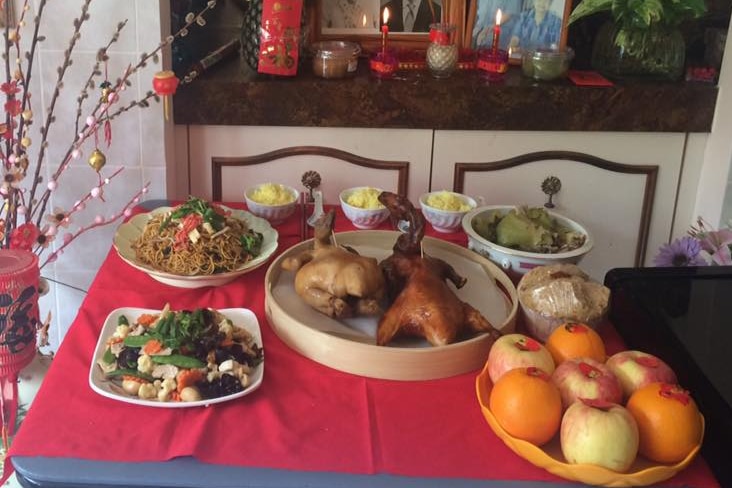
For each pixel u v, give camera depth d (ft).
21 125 4.76
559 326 3.62
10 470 3.78
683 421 2.93
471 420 3.29
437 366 3.52
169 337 3.51
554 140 6.00
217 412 3.28
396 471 3.00
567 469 2.88
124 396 3.31
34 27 4.99
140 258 4.33
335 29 6.38
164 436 3.13
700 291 3.90
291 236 4.95
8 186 4.61
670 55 6.01
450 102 5.80
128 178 5.48
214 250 4.25
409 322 3.62
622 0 5.78
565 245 4.48
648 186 6.15
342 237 4.62
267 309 3.98
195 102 5.71
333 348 3.56
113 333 3.73
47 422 3.18
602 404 2.95
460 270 4.38
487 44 6.39
